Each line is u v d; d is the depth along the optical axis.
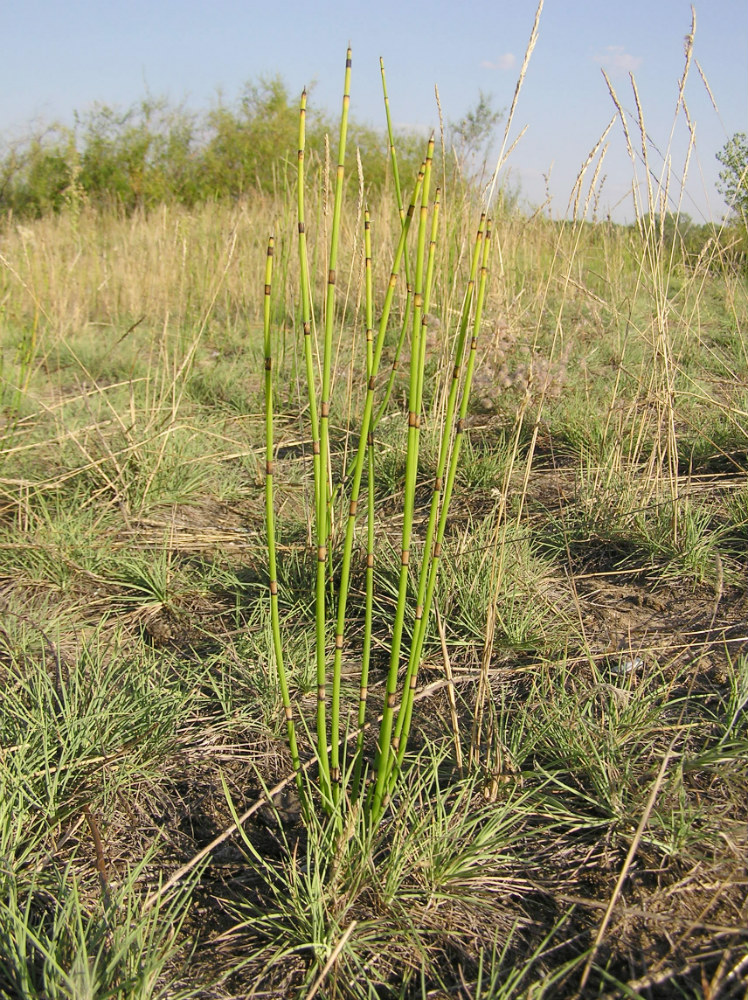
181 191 15.05
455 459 1.74
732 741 2.23
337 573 3.22
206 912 1.80
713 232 4.17
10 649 2.64
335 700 1.83
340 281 6.92
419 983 1.64
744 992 1.57
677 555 3.26
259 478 4.27
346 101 1.58
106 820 2.03
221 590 3.19
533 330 5.65
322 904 1.68
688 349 5.60
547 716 2.27
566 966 1.56
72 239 8.87
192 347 4.73
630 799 2.04
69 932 1.62
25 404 5.04
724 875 1.85
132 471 4.05
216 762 2.26
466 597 2.88
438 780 2.02
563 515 3.63
